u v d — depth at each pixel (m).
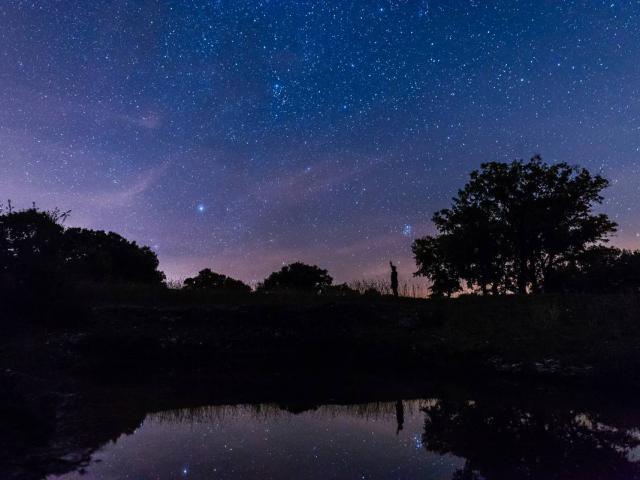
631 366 13.88
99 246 36.09
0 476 6.66
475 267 37.91
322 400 12.69
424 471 7.49
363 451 8.51
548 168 38.06
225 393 13.30
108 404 11.55
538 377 14.94
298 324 20.95
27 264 17.34
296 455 8.23
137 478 6.98
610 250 36.31
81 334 16.86
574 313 20.28
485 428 10.02
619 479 7.14
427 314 22.20
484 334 19.50
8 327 15.93
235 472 7.32
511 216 37.47
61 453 7.84
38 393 10.82
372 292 27.80
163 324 19.70
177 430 9.76
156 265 39.56
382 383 14.79
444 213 39.41
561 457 8.13
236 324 20.59
